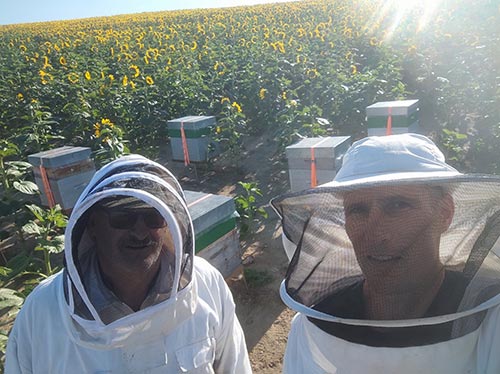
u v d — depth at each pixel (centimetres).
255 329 240
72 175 377
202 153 477
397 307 69
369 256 68
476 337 70
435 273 69
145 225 81
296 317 90
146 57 848
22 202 347
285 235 76
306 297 76
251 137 588
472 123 542
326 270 76
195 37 1160
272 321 245
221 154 521
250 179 466
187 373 88
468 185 64
